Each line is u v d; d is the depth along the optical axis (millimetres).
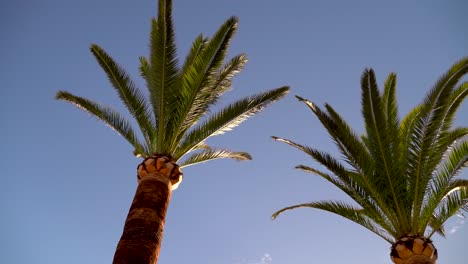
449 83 10758
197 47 13086
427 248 10414
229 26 11836
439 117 10852
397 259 10531
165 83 11508
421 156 10992
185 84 11422
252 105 12023
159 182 10367
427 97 10969
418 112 12289
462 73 10672
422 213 11102
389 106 12133
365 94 11594
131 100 12008
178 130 11453
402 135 12273
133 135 11961
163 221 9797
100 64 12258
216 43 11625
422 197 11094
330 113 11836
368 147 12758
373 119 11367
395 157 11305
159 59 11516
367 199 11430
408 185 11375
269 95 12211
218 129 11891
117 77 12125
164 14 11828
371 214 11438
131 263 8523
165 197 10195
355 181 11883
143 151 11656
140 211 9555
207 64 11445
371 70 11758
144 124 11828
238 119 12117
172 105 11609
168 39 11664
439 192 10906
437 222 11016
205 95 11648
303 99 11305
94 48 12289
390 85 12570
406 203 11141
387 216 11227
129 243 8859
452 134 11336
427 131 10922
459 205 10781
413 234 10820
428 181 11055
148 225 9289
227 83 12477
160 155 11062
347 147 11180
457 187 12117
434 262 10461
